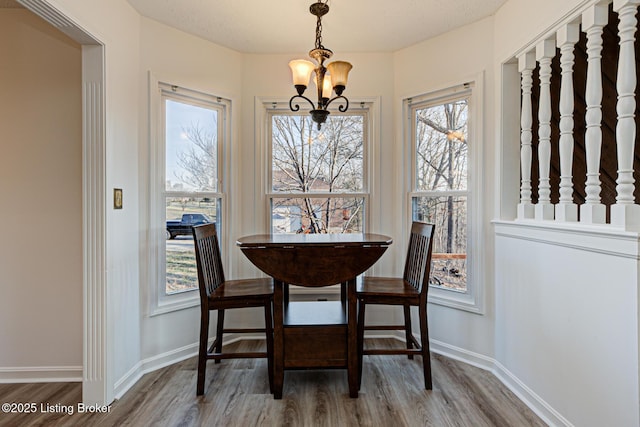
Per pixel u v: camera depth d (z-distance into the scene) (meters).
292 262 1.94
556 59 2.26
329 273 1.95
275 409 1.85
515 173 2.21
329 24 2.36
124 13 2.07
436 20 2.32
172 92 2.45
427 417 1.77
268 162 2.89
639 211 1.35
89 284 1.86
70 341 2.15
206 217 2.67
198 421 1.74
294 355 1.97
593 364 1.46
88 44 1.85
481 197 2.33
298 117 2.88
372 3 2.12
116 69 1.99
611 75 2.01
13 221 2.11
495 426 1.69
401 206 2.76
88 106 1.85
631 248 1.28
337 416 1.78
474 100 2.37
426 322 2.03
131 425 1.71
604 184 2.04
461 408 1.85
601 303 1.42
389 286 2.20
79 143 2.11
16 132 2.10
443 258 2.61
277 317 1.96
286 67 2.80
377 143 2.79
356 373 1.96
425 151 2.71
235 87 2.75
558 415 1.66
